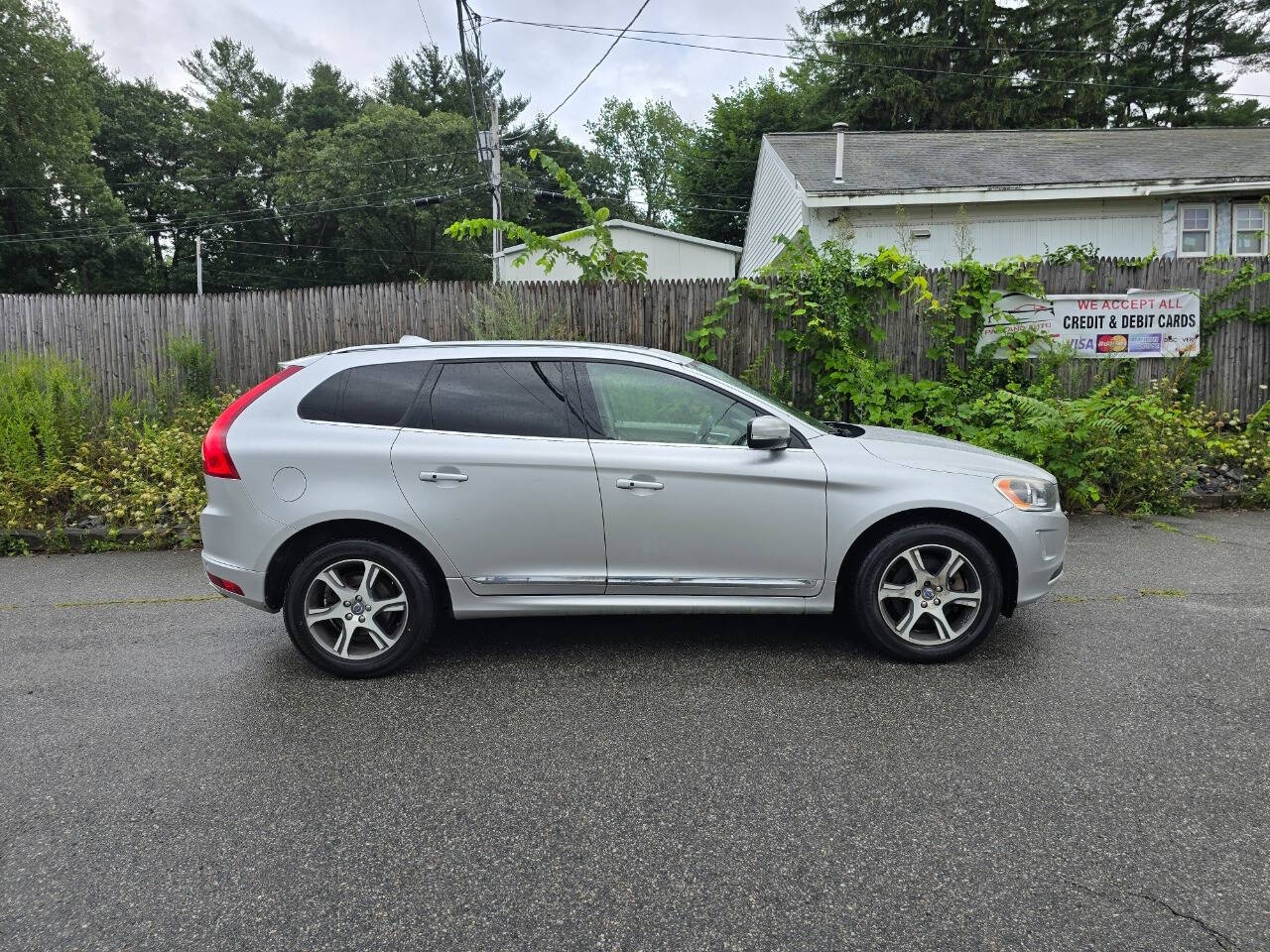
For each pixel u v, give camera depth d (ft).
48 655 14.25
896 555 12.62
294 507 12.35
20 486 23.00
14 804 9.20
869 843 8.14
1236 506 24.17
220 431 12.62
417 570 12.53
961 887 7.43
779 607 12.87
